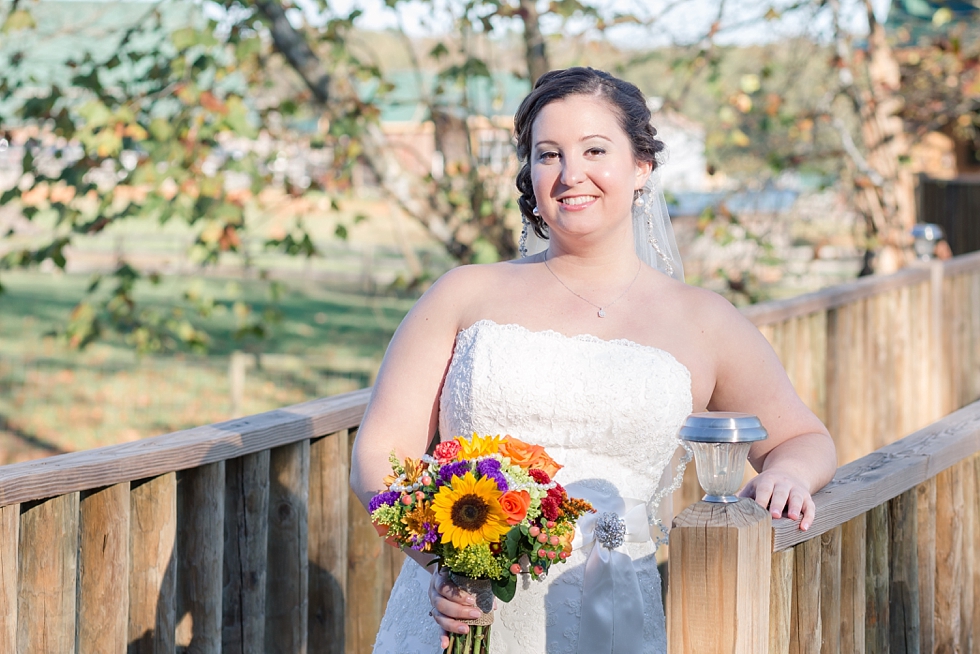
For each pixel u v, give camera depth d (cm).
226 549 288
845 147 970
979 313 789
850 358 597
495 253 725
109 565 249
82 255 2133
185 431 279
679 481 252
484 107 804
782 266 1010
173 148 652
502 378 229
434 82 802
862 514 254
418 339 248
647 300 244
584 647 223
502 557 193
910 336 674
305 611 307
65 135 675
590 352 232
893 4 1317
